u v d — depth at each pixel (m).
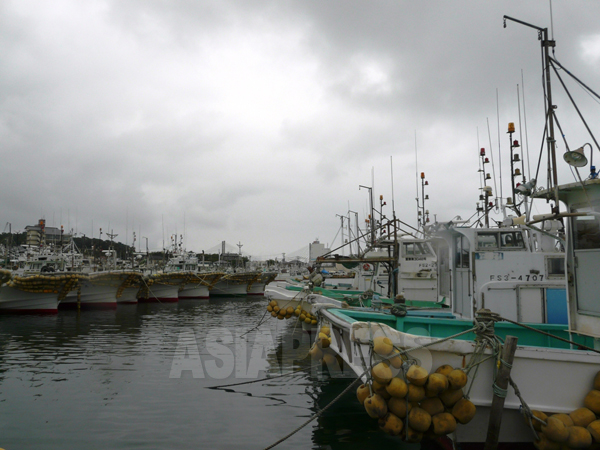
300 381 10.69
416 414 4.79
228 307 33.47
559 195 6.00
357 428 7.59
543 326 7.79
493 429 4.92
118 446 6.69
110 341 16.22
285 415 8.22
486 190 14.00
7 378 10.70
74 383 10.26
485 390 5.14
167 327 20.50
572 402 5.04
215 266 62.97
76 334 18.06
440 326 8.24
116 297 31.39
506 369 4.89
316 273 16.16
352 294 16.66
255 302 40.06
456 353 5.09
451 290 10.00
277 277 46.06
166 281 38.38
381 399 4.91
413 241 15.21
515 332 7.92
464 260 9.52
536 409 5.02
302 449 6.67
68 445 6.73
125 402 8.88
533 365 5.08
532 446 5.27
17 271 31.06
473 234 8.94
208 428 7.50
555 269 8.71
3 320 23.05
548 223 7.78
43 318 24.16
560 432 4.71
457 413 4.88
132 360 12.81
